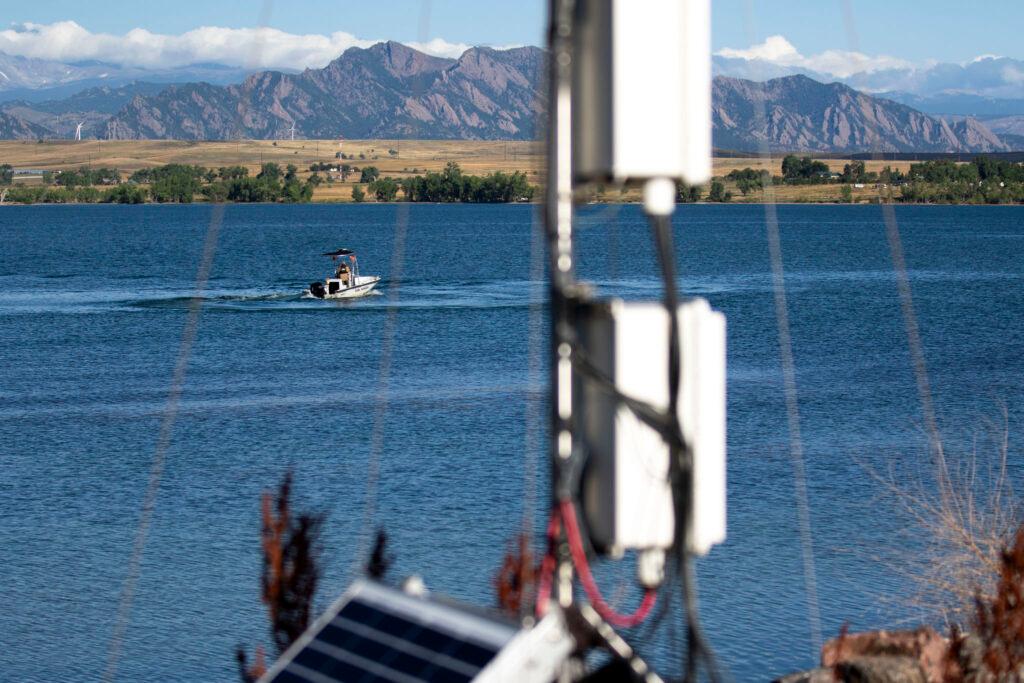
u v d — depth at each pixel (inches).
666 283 544.7
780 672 2053.4
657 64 544.7
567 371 554.9
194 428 5137.8
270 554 1030.4
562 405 555.5
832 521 3073.3
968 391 5866.1
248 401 5866.1
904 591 2130.9
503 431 4896.7
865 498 3373.5
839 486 3590.1
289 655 549.3
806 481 3693.4
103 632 2556.6
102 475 4244.6
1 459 4547.2
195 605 2723.9
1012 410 5226.4
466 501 3629.4
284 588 1029.2
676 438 533.6
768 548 2824.8
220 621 2615.7
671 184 552.7
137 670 2363.4
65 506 3769.7
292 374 6879.9
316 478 4079.7
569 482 553.6
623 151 543.5
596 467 563.5
